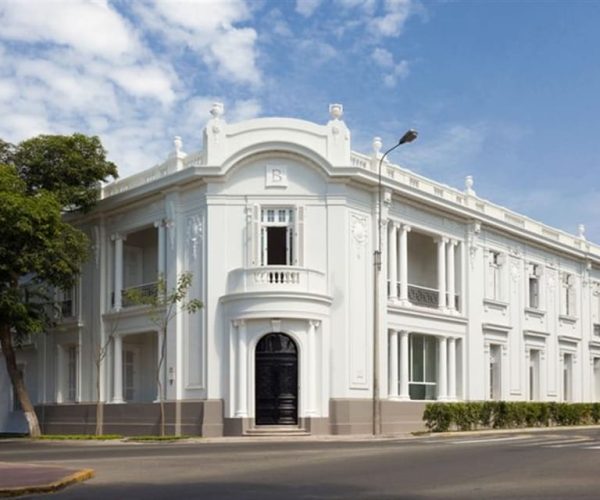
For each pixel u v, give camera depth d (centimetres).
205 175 3359
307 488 1382
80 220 4072
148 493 1341
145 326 3669
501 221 4341
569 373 5072
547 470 1648
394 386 3606
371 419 3416
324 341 3319
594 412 4569
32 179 3666
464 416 3628
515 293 4512
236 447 2517
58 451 2484
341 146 3425
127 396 3956
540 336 4703
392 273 3653
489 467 1714
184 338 3447
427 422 3512
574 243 5244
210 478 1553
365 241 3506
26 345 4341
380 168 3441
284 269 3266
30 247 3375
